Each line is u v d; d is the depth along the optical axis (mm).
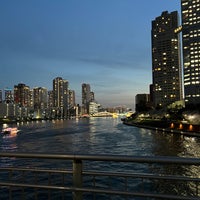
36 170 5016
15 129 145625
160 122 154750
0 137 120750
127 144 81625
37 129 175750
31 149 77375
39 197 22297
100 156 4344
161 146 73750
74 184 4621
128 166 39000
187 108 157375
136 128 159500
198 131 100125
